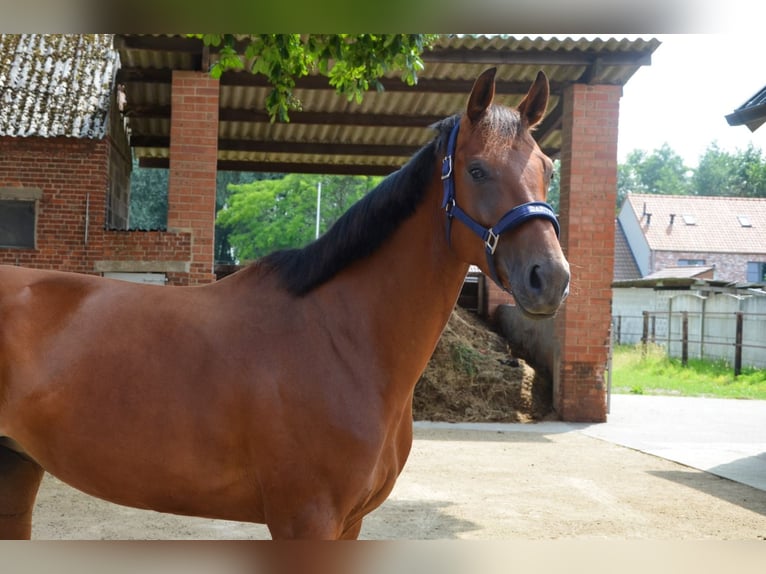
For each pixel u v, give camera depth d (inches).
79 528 180.9
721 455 313.3
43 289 93.6
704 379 701.9
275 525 83.7
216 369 86.5
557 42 376.2
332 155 558.9
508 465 283.7
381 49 214.5
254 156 578.6
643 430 387.2
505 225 80.6
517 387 434.6
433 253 90.4
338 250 91.5
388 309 90.4
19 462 97.3
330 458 83.9
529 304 77.4
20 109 406.0
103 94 420.2
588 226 409.1
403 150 545.0
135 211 1529.3
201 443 85.0
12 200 401.1
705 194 2519.7
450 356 450.3
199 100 392.8
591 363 412.5
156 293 94.7
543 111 91.3
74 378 87.4
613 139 408.2
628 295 1183.6
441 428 382.0
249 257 1304.1
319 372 86.2
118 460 86.2
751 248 1529.3
